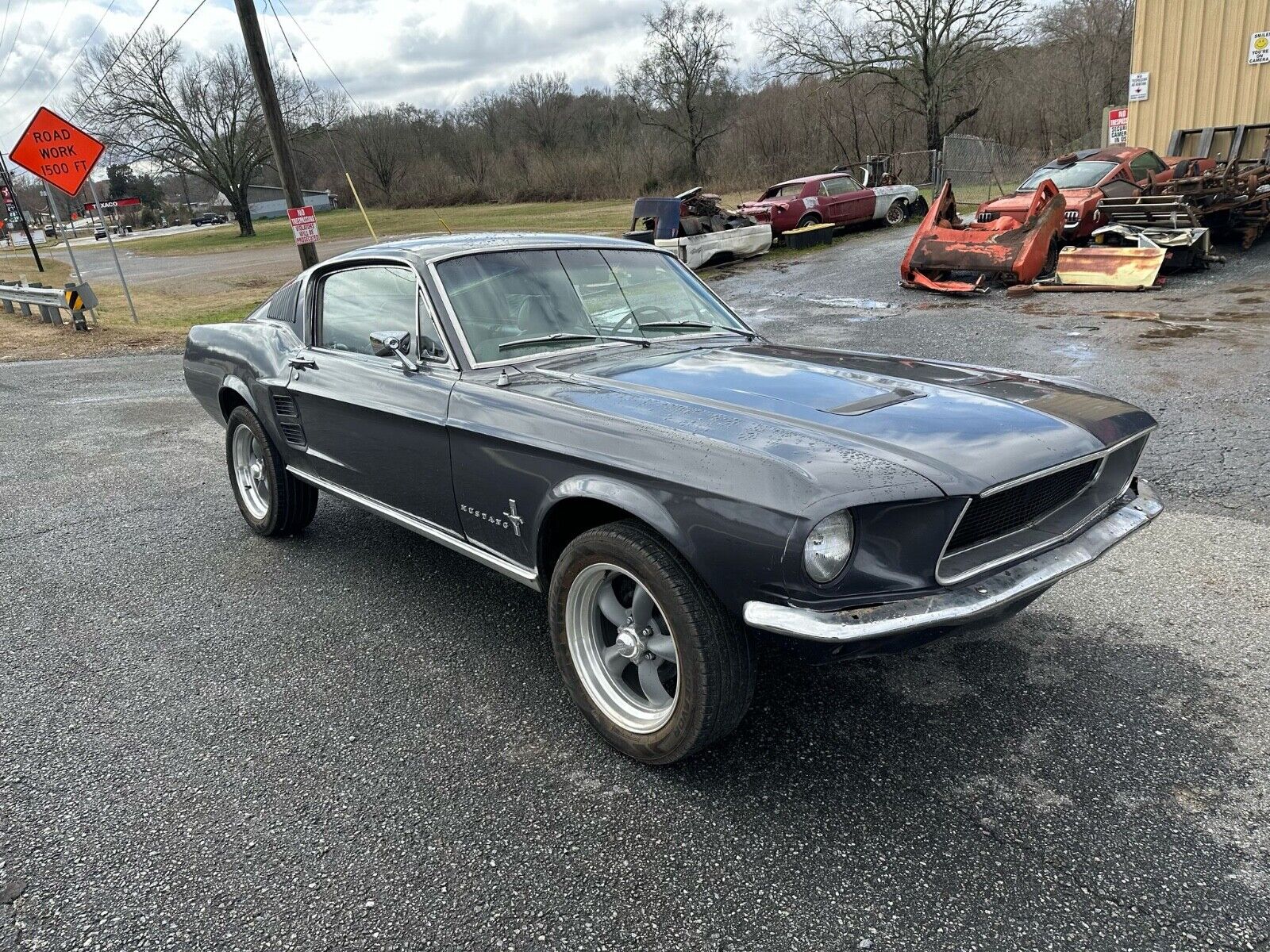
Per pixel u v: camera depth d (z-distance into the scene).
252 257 35.34
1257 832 2.30
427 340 3.36
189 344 5.10
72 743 2.91
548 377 3.08
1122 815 2.39
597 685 2.80
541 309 3.47
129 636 3.68
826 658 2.27
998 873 2.20
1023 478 2.34
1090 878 2.16
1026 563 2.45
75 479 6.14
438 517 3.38
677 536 2.34
